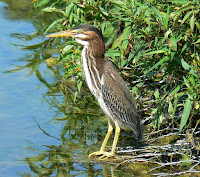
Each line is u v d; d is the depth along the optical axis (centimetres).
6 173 975
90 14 1414
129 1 1025
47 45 1678
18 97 1320
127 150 1056
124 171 994
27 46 1662
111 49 1171
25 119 1211
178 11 955
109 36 1198
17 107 1268
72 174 984
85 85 1420
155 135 1134
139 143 1109
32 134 1145
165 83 1204
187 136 1026
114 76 1069
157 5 1078
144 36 1023
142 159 1025
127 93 1084
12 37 1734
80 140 1130
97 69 1067
